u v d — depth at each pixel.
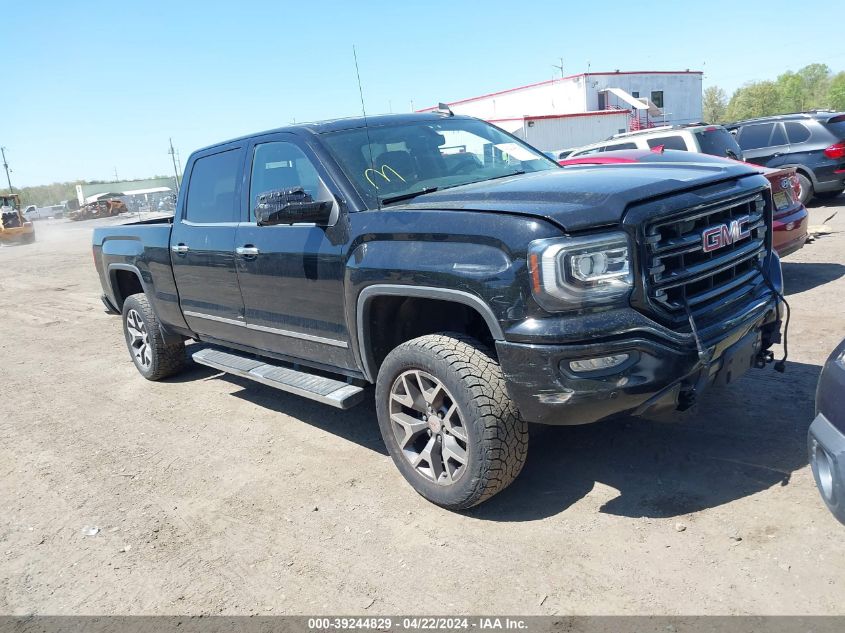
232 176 4.80
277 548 3.42
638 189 3.04
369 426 4.85
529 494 3.60
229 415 5.39
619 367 2.89
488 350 3.33
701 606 2.64
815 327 5.74
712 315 3.21
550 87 39.69
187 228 5.24
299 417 5.19
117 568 3.41
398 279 3.40
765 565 2.81
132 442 5.04
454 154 4.39
